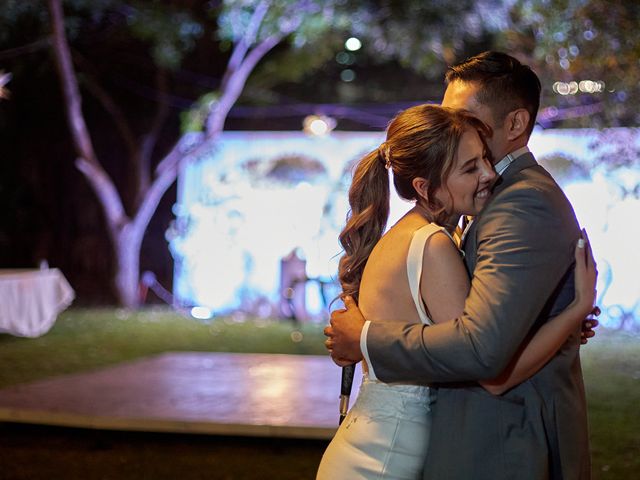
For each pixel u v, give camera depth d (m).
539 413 2.27
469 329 2.13
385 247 2.41
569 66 10.01
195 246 15.40
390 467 2.35
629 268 13.16
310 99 17.59
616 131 11.63
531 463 2.24
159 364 8.80
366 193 2.52
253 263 15.17
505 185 2.34
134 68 17.89
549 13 9.88
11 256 17.94
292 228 14.92
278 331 12.89
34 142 17.86
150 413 6.27
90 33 17.23
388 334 2.24
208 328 13.12
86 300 16.94
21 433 6.23
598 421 6.91
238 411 6.39
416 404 2.37
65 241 18.02
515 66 2.48
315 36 15.40
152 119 18.08
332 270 14.49
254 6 15.66
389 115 16.55
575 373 2.39
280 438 5.93
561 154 13.18
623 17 9.55
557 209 2.24
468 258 2.36
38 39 16.62
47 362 9.62
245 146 15.20
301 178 14.91
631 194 12.89
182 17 15.90
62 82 15.72
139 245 16.52
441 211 2.37
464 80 2.49
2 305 10.12
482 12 13.23
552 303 2.30
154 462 5.62
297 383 7.67
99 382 7.65
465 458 2.26
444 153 2.32
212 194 15.37
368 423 2.38
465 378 2.15
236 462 5.63
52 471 5.43
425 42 14.42
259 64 17.77
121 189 18.16
